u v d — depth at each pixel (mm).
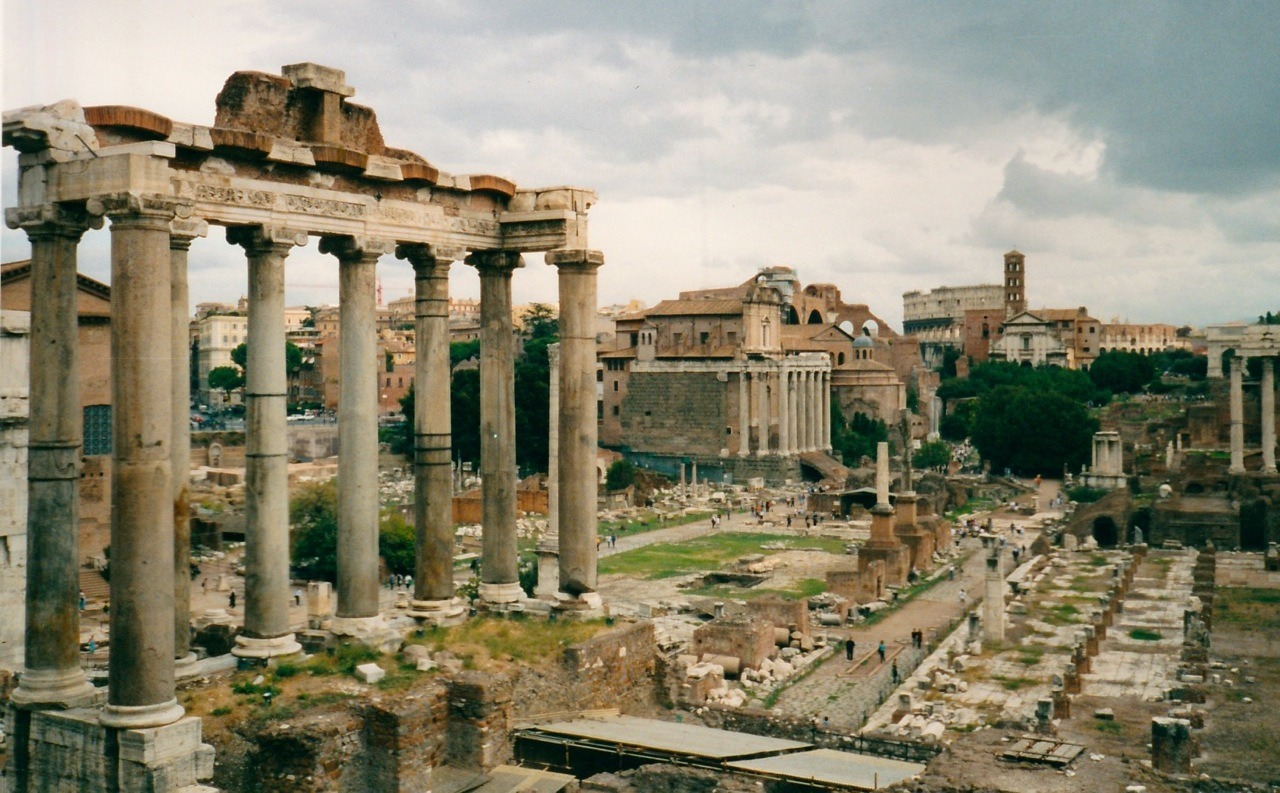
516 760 34531
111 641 28719
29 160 29922
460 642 38406
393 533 95125
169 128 31828
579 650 38125
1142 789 32281
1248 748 49000
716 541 145375
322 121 37000
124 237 28516
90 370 96125
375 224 38188
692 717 40656
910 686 67875
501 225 43531
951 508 173875
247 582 35469
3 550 54188
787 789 32062
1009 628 81875
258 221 34594
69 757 28969
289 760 29969
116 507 28469
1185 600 91062
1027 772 33156
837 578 106375
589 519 43031
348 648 36312
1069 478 190125
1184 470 158125
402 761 31188
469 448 165375
